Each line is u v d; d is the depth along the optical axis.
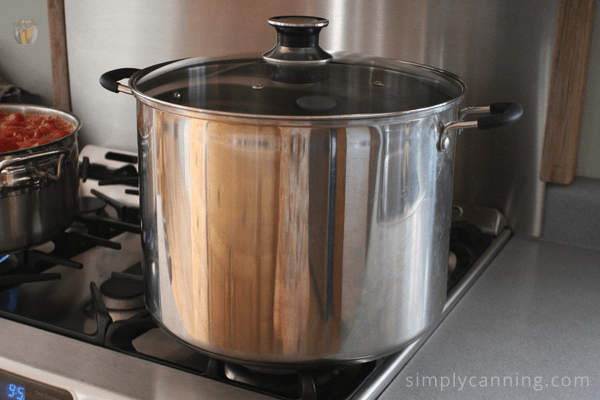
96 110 1.23
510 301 0.79
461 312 0.76
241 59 0.64
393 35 0.95
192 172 0.51
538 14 0.85
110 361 0.61
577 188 0.92
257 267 0.52
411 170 0.52
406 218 0.54
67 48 1.22
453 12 0.90
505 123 0.53
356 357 0.56
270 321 0.53
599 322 0.74
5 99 1.30
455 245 0.87
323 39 1.01
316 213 0.50
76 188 0.87
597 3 0.87
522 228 0.98
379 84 0.58
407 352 0.65
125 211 0.98
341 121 0.47
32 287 0.81
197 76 0.60
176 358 0.65
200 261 0.53
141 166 0.58
